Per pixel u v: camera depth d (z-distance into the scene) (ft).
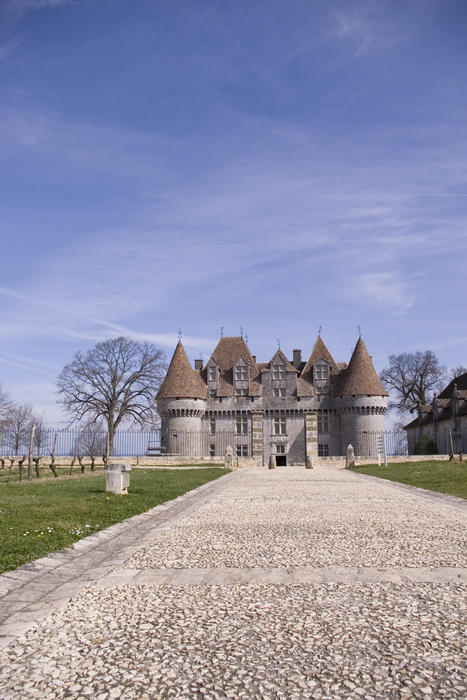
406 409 231.50
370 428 198.49
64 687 13.33
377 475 93.71
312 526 35.55
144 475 87.56
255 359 230.68
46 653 15.26
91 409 198.49
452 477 75.92
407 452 235.40
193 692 12.96
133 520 40.27
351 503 49.32
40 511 40.27
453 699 12.42
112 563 26.11
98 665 14.44
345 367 224.74
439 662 14.12
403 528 34.17
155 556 27.30
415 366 229.86
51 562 26.43
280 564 24.80
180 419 204.54
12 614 18.90
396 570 23.24
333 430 208.44
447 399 196.24
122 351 202.69
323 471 117.70
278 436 208.33
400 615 17.52
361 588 20.68
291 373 211.82
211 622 17.37
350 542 29.66
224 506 48.44
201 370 224.33
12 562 25.67
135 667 14.29
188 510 46.42
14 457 128.88
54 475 84.12
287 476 97.04
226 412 210.18
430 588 20.47
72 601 20.04
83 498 49.42
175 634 16.42
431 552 26.66
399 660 14.30
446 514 40.81
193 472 104.83
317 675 13.64
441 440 190.29
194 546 29.50
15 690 13.20
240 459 154.92
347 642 15.51
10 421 239.09
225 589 21.03
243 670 13.98
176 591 20.94
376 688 12.96
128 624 17.38
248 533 33.19
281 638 15.93
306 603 18.98
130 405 204.23
